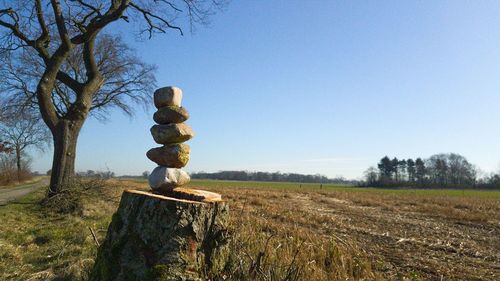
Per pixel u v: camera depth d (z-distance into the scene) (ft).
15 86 61.72
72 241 24.12
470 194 172.24
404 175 335.26
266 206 58.34
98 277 13.73
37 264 19.66
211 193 15.76
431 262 25.84
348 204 84.33
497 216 65.51
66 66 63.31
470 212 71.51
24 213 38.29
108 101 69.92
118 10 45.50
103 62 67.72
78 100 47.21
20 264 19.39
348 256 21.80
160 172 15.29
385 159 342.23
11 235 26.63
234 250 15.35
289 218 43.98
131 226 13.64
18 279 16.89
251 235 20.27
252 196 88.02
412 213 66.95
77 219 33.24
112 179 50.85
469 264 26.45
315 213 54.75
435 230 44.21
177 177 15.46
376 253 28.09
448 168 322.34
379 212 66.95
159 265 12.66
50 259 20.40
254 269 14.84
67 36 45.62
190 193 15.03
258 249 17.69
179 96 16.25
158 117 15.93
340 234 36.11
